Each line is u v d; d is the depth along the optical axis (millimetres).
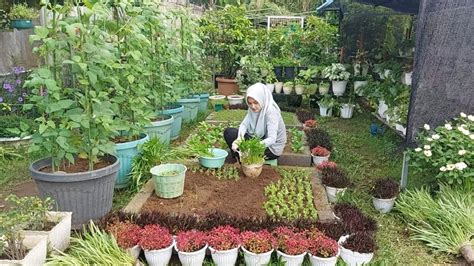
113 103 3992
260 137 4547
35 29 3178
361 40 8227
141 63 4797
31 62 7363
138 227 3037
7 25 7121
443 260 3215
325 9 9477
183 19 6488
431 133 4180
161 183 3672
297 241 2875
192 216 3207
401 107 5504
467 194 3750
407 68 5734
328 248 2846
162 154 4406
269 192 3941
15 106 6223
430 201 3760
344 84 8375
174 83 6062
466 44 4000
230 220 3158
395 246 3375
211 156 4441
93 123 3436
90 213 3389
